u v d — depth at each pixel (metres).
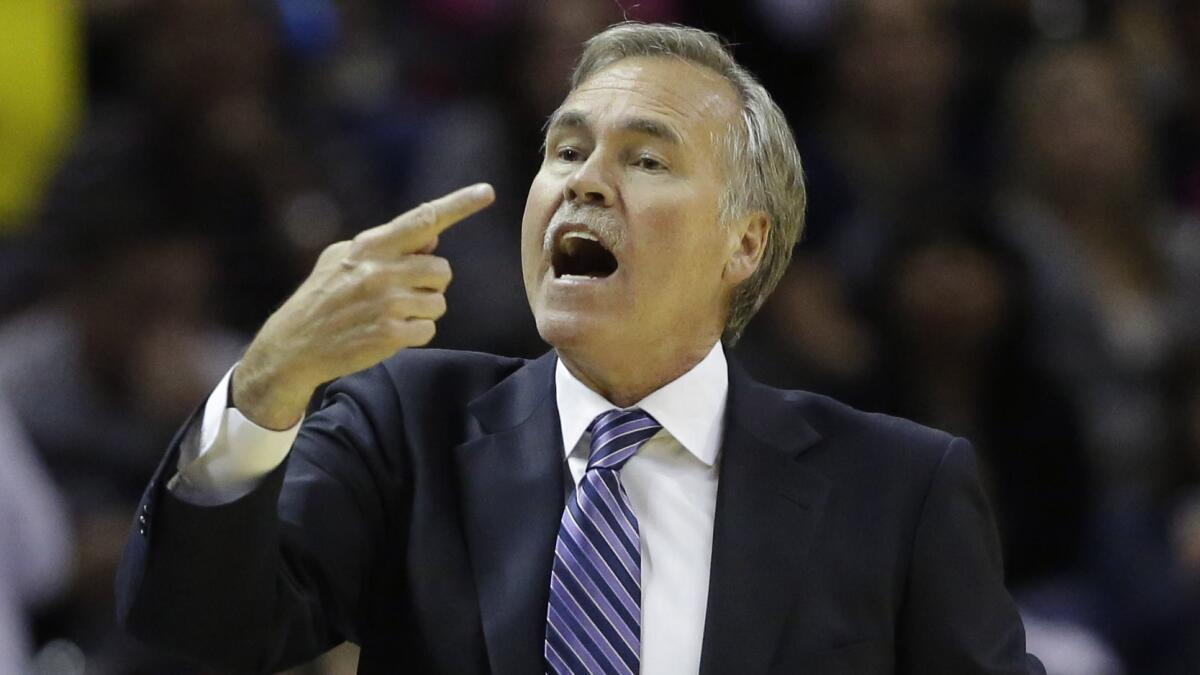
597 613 9.73
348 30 28.36
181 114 23.69
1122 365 24.91
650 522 10.20
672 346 10.42
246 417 9.10
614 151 10.29
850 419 10.73
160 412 21.45
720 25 27.66
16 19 25.39
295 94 25.66
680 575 10.05
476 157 23.67
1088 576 21.98
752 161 10.83
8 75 25.20
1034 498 22.34
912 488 10.38
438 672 9.70
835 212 25.20
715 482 10.40
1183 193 29.27
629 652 9.68
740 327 11.38
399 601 10.06
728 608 9.84
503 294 22.02
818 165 25.44
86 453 20.86
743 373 10.87
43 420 20.94
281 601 9.41
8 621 18.58
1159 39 30.27
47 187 23.36
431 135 24.88
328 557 9.85
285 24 26.70
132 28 25.30
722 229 10.57
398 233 9.02
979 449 22.31
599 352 10.21
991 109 27.59
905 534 10.24
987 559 10.46
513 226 23.17
